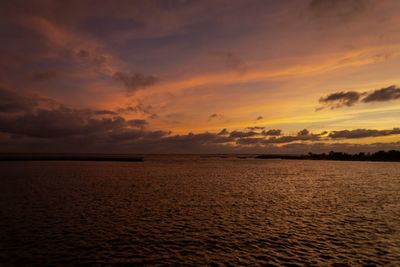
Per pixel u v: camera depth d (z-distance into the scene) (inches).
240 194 1834.4
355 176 3208.7
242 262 746.2
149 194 1797.5
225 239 925.8
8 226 1025.5
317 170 4202.8
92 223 1088.8
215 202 1549.0
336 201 1610.5
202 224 1100.5
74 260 738.2
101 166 4650.6
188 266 716.7
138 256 773.9
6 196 1630.2
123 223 1097.4
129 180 2593.5
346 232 1011.3
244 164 6141.7
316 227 1072.2
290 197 1734.7
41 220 1115.3
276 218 1206.3
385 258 776.3
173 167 4722.0
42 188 1968.5
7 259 735.7
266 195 1801.2
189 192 1898.4
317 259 768.3
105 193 1807.3
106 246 843.4
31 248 814.5
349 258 775.7
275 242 901.8
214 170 4065.0
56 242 868.0
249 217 1219.2
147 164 5703.7
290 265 730.2
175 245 863.7
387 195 1835.6
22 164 4847.4
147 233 975.6
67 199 1569.9
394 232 1013.2
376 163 6830.7
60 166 4419.3
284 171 3946.9
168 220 1154.0
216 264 731.4
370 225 1105.4
